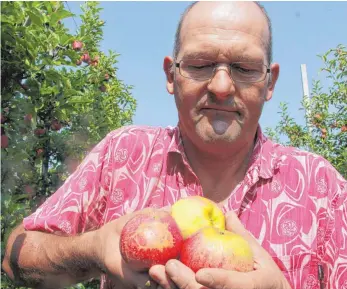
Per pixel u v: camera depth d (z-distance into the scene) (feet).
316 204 2.26
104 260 1.82
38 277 2.13
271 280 1.64
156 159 2.33
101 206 2.35
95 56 8.24
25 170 5.45
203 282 1.52
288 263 2.16
